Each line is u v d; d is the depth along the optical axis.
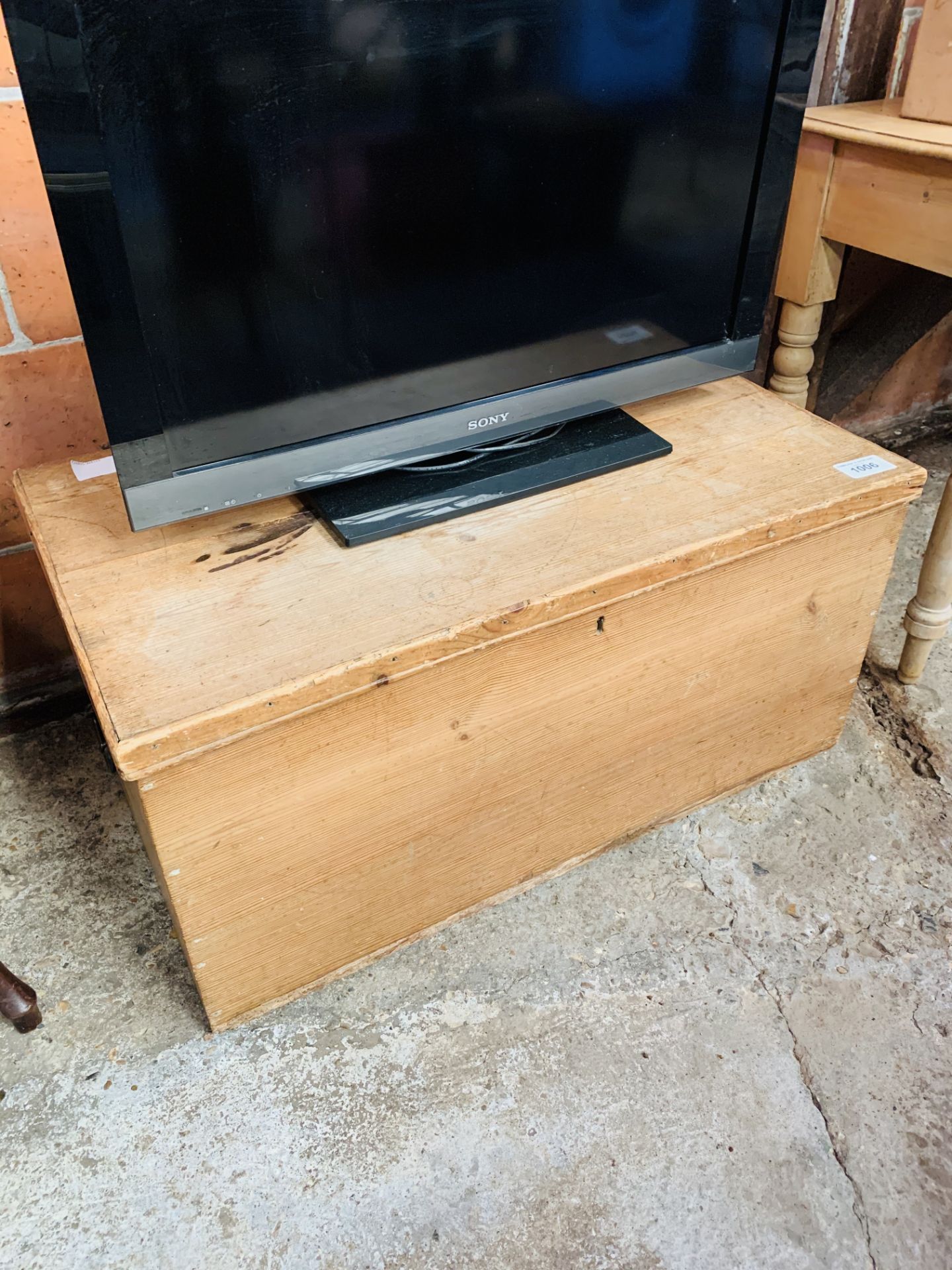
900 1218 0.91
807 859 1.25
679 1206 0.92
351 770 0.93
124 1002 1.09
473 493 1.09
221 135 0.82
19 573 1.40
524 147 0.97
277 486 1.02
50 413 1.33
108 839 1.29
